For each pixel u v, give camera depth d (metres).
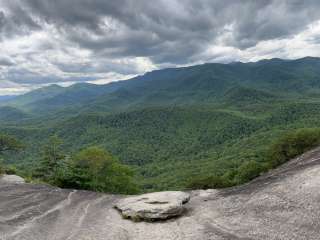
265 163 58.94
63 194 23.94
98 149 48.84
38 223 16.56
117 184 46.22
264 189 17.38
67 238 14.46
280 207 14.13
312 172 16.69
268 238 11.78
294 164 21.77
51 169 41.84
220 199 18.69
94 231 15.38
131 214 17.42
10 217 17.30
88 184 35.59
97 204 21.14
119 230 15.42
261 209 14.70
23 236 14.51
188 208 18.30
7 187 25.61
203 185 56.41
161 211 16.92
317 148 23.88
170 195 20.16
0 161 43.62
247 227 13.22
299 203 13.75
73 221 17.19
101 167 45.72
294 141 54.75
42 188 25.78
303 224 11.94
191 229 14.50
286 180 17.28
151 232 15.01
